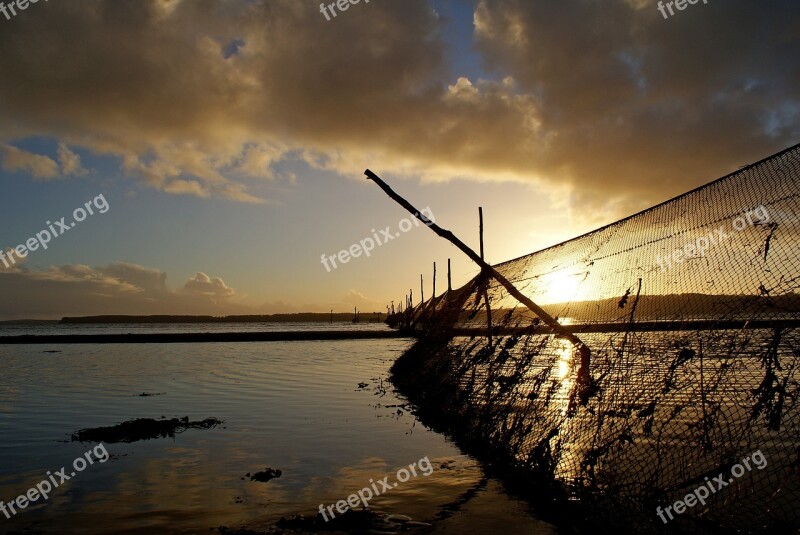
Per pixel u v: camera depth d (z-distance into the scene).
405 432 9.67
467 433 9.02
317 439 9.13
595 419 6.94
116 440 9.12
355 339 46.34
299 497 6.21
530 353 8.91
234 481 6.83
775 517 4.74
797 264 5.36
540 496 6.06
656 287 7.07
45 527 5.36
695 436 6.25
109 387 16.09
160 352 31.80
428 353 14.92
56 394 14.73
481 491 6.39
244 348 35.25
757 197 5.83
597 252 8.58
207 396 14.16
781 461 5.54
